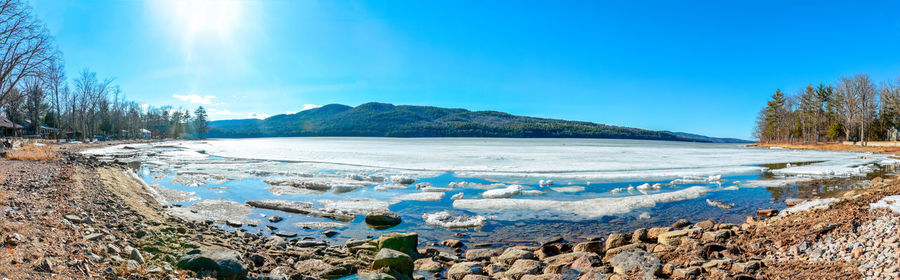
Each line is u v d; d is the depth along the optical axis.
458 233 10.12
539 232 10.27
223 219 11.01
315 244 8.59
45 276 4.16
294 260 7.38
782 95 93.81
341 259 7.40
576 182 19.98
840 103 70.00
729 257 6.95
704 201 14.41
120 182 14.30
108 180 13.61
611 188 18.09
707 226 10.21
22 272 4.08
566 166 27.88
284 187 17.14
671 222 11.36
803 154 45.34
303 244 8.55
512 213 12.44
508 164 29.31
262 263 6.88
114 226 7.58
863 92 61.38
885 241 6.50
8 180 10.40
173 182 18.27
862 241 6.77
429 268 7.22
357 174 21.75
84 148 41.03
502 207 13.27
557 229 10.57
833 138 77.88
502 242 9.32
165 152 41.25
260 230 10.02
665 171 24.75
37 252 4.77
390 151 46.53
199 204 12.78
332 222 11.07
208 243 7.56
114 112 85.62
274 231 9.96
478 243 9.16
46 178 11.68
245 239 8.77
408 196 15.35
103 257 5.39
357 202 13.84
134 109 97.44
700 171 24.89
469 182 19.92
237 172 22.48
